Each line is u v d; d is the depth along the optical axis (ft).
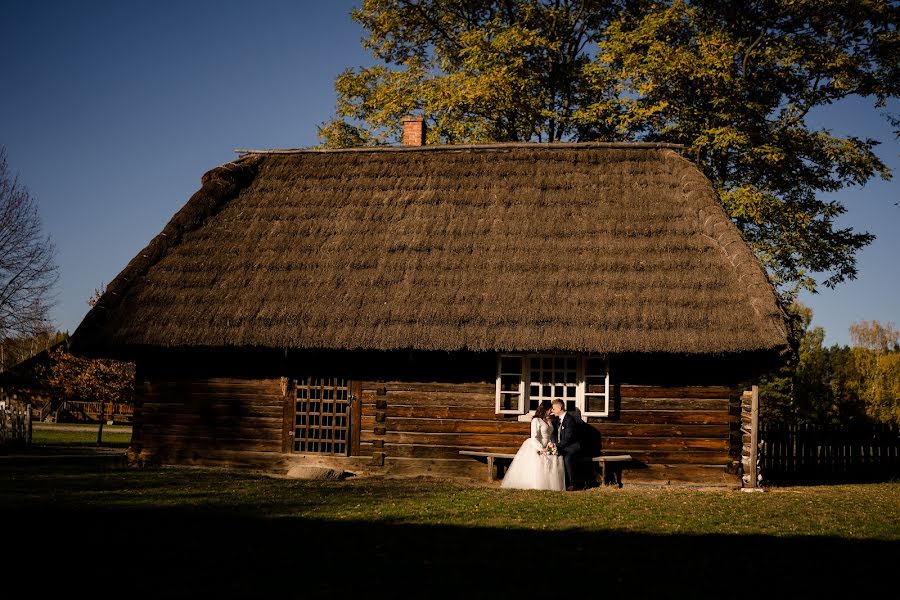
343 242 55.88
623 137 92.27
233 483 45.37
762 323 46.16
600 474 50.11
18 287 114.73
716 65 75.31
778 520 35.60
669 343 46.62
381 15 93.66
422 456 51.96
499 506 37.63
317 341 49.62
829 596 22.59
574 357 51.44
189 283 54.19
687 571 24.82
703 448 49.90
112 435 113.19
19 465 55.21
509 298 50.14
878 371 137.39
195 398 54.90
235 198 61.41
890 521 36.17
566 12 92.68
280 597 21.15
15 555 25.14
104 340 51.16
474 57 88.48
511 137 94.22
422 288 51.62
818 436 64.80
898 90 80.38
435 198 58.54
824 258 83.51
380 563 24.88
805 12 79.87
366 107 97.25
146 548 26.45
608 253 52.26
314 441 53.16
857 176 81.97
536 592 21.99
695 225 53.57
